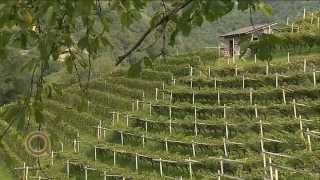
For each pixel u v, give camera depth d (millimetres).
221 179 29031
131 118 48406
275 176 21797
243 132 38625
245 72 52719
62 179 37781
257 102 43938
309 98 42219
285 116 40031
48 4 5754
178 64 63031
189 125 41812
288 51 53875
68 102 61969
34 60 6492
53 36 6066
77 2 5320
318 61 49750
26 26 6402
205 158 33875
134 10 6578
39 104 6898
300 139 31953
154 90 58844
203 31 161750
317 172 23062
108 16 6477
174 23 6633
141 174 36094
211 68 56062
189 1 5879
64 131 52656
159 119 44875
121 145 42750
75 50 7488
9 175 46125
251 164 30656
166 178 33469
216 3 5562
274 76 46750
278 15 139625
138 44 6477
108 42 6660
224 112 42219
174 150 39500
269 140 33906
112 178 36750
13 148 48938
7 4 5867
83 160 40250
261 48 6438
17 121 6816
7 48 6742
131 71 6617
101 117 57000
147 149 40656
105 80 69188
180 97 50812
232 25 164125
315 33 53469
